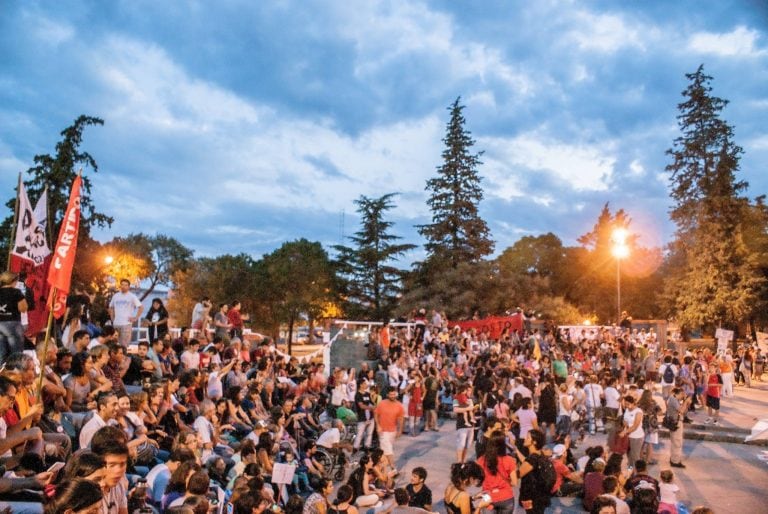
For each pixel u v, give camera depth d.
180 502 6.57
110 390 9.27
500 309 49.16
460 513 8.33
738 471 16.30
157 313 15.83
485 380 17.16
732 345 41.69
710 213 44.06
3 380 5.11
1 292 8.43
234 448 11.69
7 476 5.02
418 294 50.06
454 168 54.66
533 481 9.71
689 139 47.81
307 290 54.88
